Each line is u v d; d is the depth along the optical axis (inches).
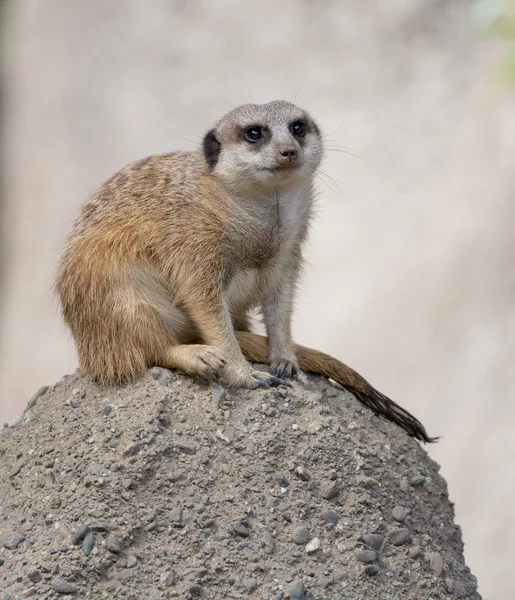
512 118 1210.0
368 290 1212.5
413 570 385.7
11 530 379.9
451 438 1107.9
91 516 369.4
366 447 412.8
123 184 453.7
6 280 1514.5
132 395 413.4
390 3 1299.2
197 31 1429.6
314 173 473.4
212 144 454.0
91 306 433.7
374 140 1268.5
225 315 445.4
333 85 1302.9
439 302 1180.5
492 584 999.0
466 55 1254.3
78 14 1539.1
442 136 1243.2
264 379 429.1
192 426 399.2
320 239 1254.3
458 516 1056.8
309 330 1224.8
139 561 362.0
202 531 371.6
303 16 1352.1
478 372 1130.0
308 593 363.6
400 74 1282.0
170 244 441.1
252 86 1355.8
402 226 1221.1
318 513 386.3
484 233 1181.7
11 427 430.3
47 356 1448.1
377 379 1176.2
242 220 447.2
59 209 1498.5
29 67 1573.6
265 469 391.5
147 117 1437.0
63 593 352.2
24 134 1556.3
